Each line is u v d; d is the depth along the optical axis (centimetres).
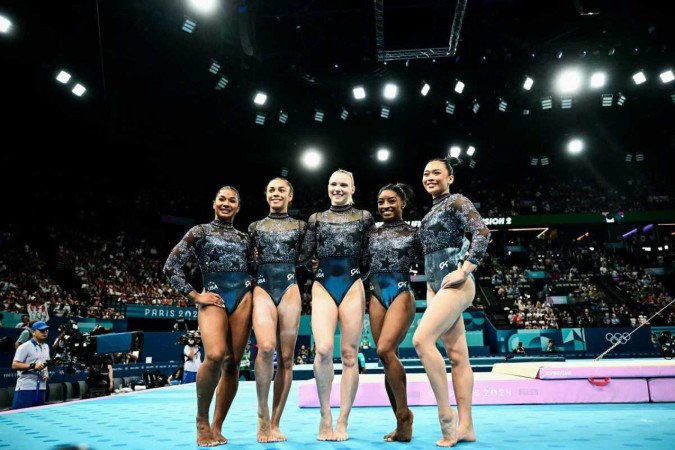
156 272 2391
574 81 1742
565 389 624
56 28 1564
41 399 758
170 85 1964
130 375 1345
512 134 2583
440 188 390
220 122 2352
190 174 2906
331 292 383
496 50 1720
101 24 1555
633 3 1424
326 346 363
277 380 387
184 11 1457
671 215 2728
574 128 2498
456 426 343
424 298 2425
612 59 1706
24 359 736
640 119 2369
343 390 373
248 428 449
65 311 1633
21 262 1905
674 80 1720
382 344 366
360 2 1405
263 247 398
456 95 1917
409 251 393
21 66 1716
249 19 1448
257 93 1814
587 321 2127
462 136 2597
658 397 616
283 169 2903
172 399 780
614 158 2959
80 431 434
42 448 355
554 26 1589
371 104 2044
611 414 508
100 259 2217
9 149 2236
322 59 1728
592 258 2711
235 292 389
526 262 2769
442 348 1733
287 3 1427
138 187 2761
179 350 1616
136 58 1748
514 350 1872
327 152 2767
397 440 359
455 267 364
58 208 2350
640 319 2014
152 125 2347
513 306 2317
